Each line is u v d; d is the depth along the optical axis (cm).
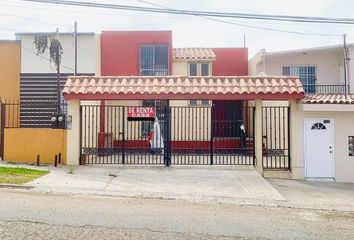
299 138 1410
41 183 1070
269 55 2306
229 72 2498
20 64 1980
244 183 1188
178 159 1548
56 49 1942
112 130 1736
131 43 2133
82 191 1008
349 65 2273
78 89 1409
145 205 872
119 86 1429
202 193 1044
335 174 1402
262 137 1458
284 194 1107
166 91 1406
